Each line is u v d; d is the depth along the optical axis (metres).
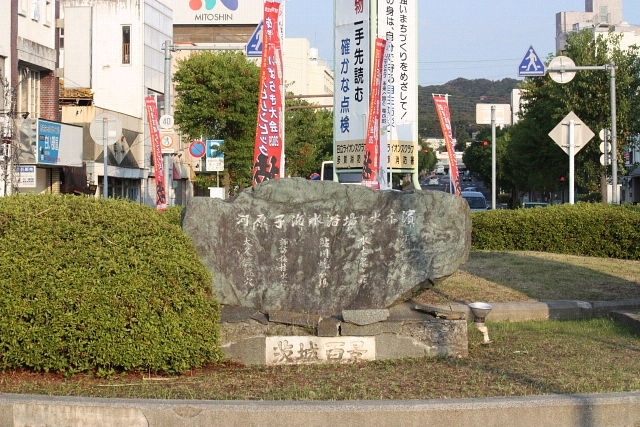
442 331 8.82
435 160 127.88
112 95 43.62
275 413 6.17
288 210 8.98
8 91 26.48
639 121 33.94
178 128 41.62
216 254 8.85
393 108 28.88
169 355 7.68
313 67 93.88
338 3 27.28
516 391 7.02
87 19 40.94
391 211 9.03
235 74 36.91
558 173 38.97
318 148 54.72
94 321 7.50
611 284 13.46
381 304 8.95
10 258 7.53
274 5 15.55
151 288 7.62
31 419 6.38
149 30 45.16
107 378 7.66
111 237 7.73
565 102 33.78
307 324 8.64
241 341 8.62
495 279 13.67
